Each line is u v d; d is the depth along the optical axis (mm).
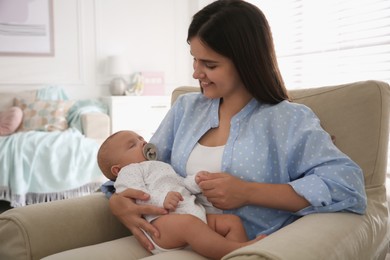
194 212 978
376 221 938
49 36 3764
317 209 892
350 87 1132
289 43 3141
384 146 1063
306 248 673
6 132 3057
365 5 2467
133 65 4211
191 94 1294
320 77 2848
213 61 1002
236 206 951
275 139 1022
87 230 1056
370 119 1070
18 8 3621
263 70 1032
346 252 745
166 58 4359
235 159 1018
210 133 1126
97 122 3105
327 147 957
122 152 1208
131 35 4160
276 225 982
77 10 3863
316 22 2869
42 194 2709
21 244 929
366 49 2477
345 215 881
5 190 2623
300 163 982
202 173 973
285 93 1098
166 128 1274
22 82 3711
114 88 3854
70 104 3408
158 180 1065
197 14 1024
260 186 934
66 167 2768
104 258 945
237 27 980
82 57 3924
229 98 1099
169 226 943
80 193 2842
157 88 4156
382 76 2367
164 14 4301
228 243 889
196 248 911
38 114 3230
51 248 968
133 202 1027
